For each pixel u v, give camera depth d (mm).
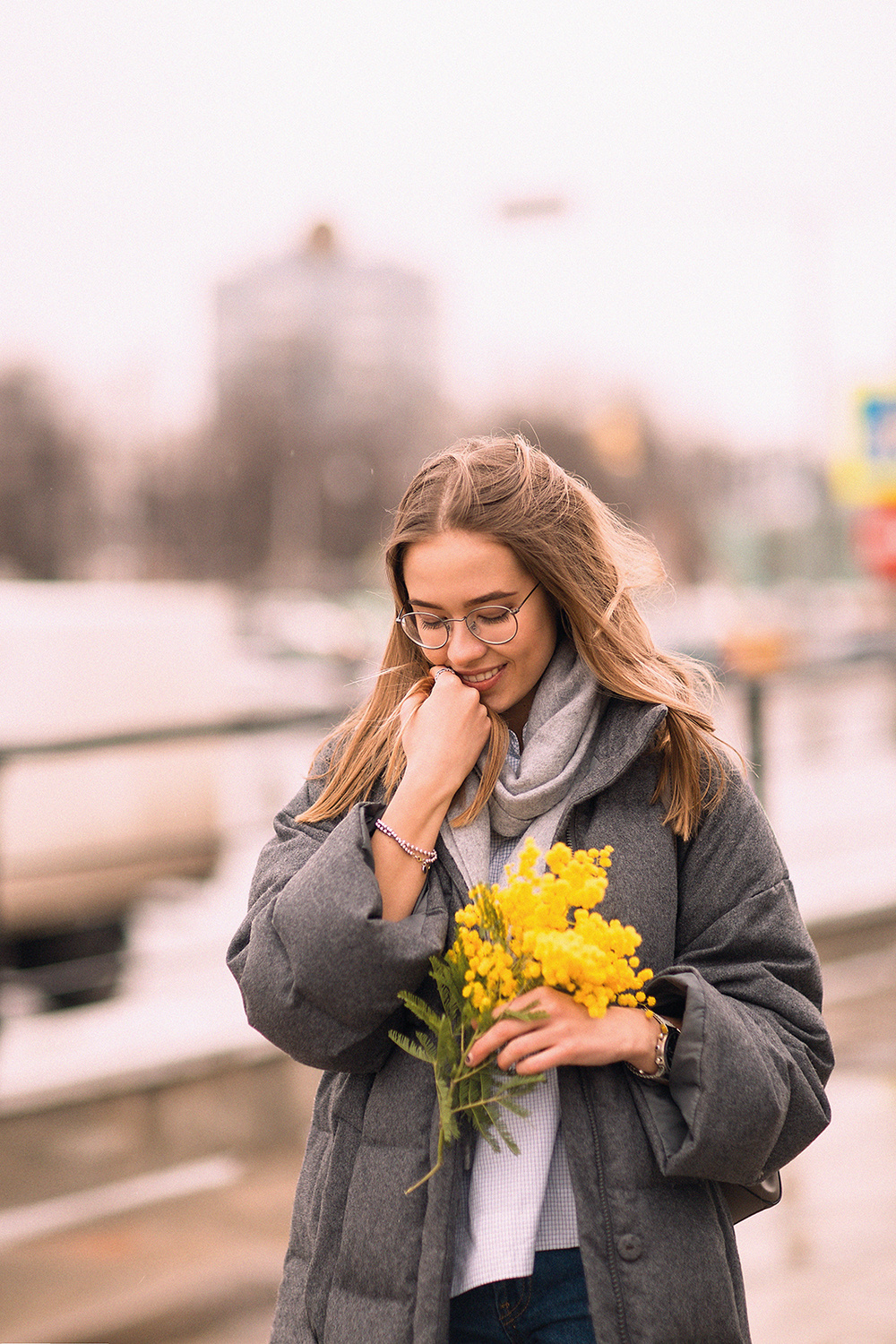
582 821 1913
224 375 58156
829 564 30922
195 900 8125
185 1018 5695
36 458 53844
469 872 1873
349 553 58656
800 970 1885
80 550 54375
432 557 1898
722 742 1982
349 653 23688
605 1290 1737
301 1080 5125
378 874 1847
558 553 1896
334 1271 1819
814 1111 1826
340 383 59031
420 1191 1778
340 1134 1872
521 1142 1832
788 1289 3768
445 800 1878
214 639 7113
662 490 61688
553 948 1684
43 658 6527
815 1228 4152
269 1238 4246
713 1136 1722
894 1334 3469
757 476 45312
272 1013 1795
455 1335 1823
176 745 6863
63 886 6473
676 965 1834
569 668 1975
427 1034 1838
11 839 6348
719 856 1910
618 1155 1774
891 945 7062
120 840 6633
